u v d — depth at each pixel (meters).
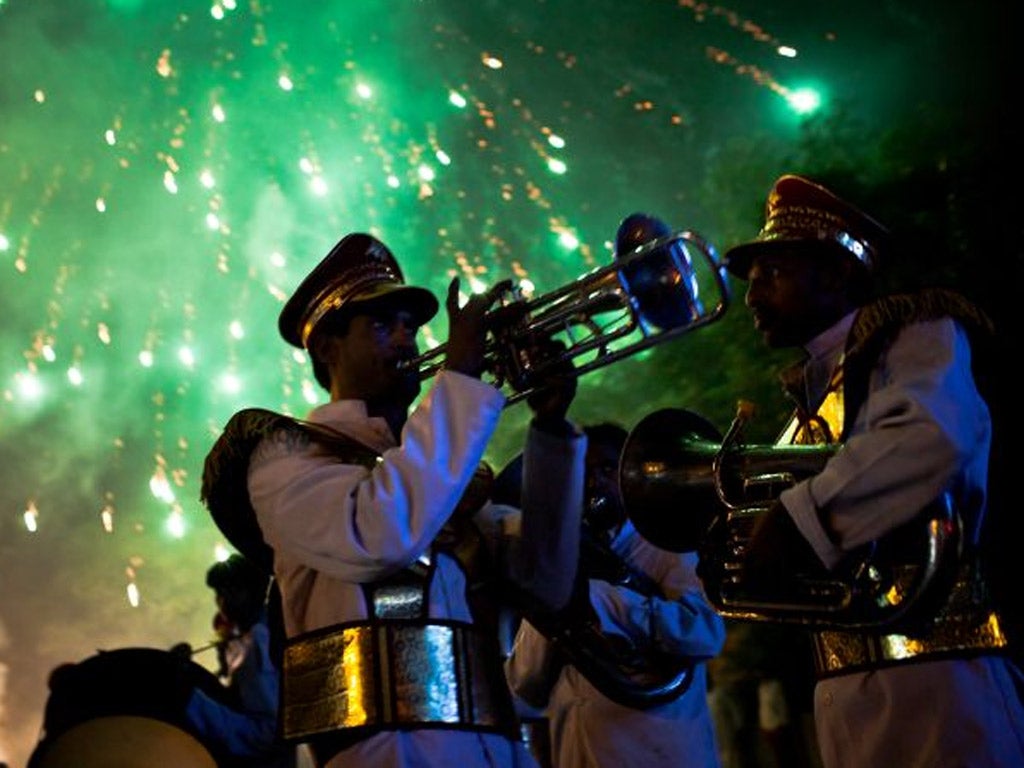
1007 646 3.14
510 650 4.35
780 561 3.02
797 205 3.46
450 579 2.97
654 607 4.01
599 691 3.98
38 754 4.07
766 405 9.17
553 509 3.10
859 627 3.00
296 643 2.88
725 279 2.88
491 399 2.86
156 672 4.34
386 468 2.80
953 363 3.04
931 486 2.90
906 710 3.11
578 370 3.02
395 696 2.75
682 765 4.04
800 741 9.34
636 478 3.44
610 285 2.95
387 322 3.21
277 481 2.92
